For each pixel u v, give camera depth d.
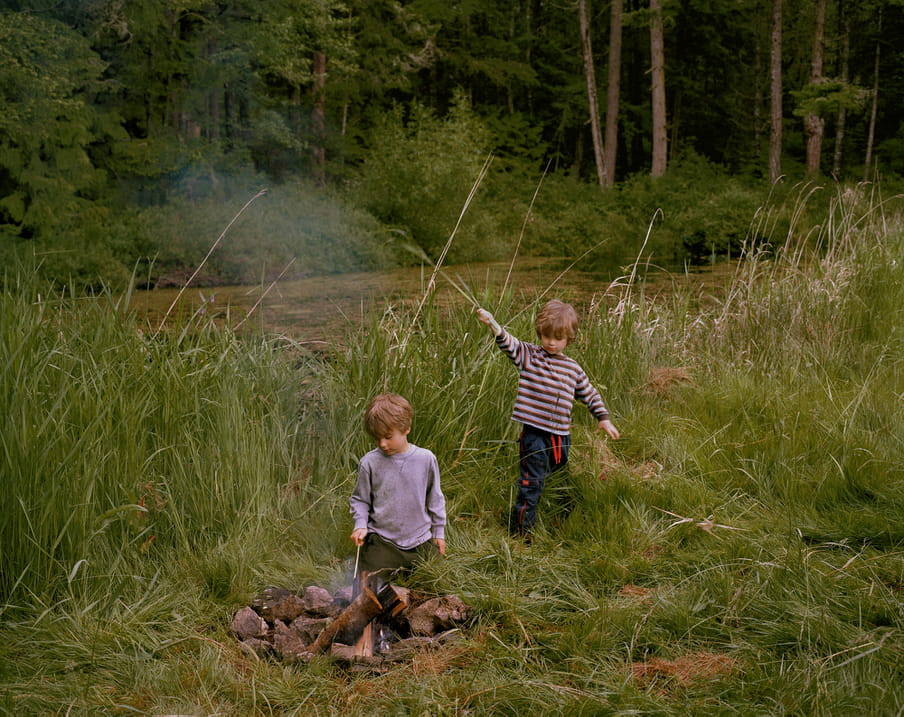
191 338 4.82
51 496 3.12
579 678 2.66
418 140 21.94
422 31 26.27
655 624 3.01
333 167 23.56
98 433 3.53
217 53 19.91
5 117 14.04
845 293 7.14
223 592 3.25
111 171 18.42
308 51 22.28
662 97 26.97
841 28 33.69
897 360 6.12
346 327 5.55
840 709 2.42
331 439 4.38
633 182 25.59
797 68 40.97
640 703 2.48
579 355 5.55
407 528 3.30
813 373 5.85
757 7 36.22
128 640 2.81
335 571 3.48
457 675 2.69
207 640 2.85
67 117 15.58
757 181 29.52
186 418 4.01
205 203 18.94
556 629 3.01
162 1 17.52
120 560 3.24
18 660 2.69
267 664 2.76
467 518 3.99
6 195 15.17
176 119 20.19
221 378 4.32
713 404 5.29
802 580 3.22
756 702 2.51
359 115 28.09
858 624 2.96
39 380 3.55
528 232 21.22
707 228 18.55
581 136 36.38
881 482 4.19
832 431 4.63
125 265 15.02
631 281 6.91
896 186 24.56
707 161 30.66
